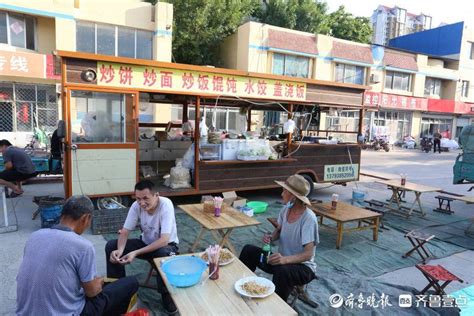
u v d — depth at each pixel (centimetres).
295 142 762
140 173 696
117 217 514
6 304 317
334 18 2406
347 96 794
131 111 558
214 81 623
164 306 313
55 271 198
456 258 477
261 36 1628
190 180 651
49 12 1193
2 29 1190
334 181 811
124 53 1364
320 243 511
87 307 222
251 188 695
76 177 524
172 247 334
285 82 701
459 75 2497
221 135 683
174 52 1630
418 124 2480
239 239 508
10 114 1247
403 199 829
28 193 730
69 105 510
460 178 754
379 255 473
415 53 2256
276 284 288
